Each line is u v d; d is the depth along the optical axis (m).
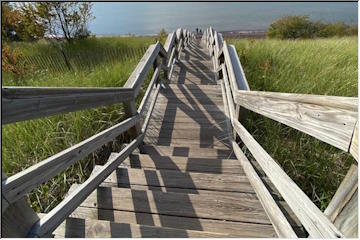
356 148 0.64
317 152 2.14
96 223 1.32
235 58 3.15
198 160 2.24
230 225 1.45
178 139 2.92
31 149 2.24
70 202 1.16
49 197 1.90
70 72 4.51
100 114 2.83
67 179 2.04
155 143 2.87
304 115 0.93
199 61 6.45
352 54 4.28
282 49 4.91
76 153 1.22
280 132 2.51
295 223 1.37
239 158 2.21
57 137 2.31
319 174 1.98
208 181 1.88
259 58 4.70
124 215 1.56
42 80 3.97
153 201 1.62
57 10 7.98
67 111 1.12
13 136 2.25
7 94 0.74
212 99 3.83
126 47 8.38
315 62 3.91
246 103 1.98
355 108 0.65
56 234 1.27
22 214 0.87
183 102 3.76
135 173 1.99
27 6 7.44
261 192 1.48
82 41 9.43
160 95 4.00
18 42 8.48
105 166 1.69
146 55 3.15
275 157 2.22
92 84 3.48
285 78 3.47
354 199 0.70
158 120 3.28
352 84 2.93
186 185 1.87
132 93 2.32
